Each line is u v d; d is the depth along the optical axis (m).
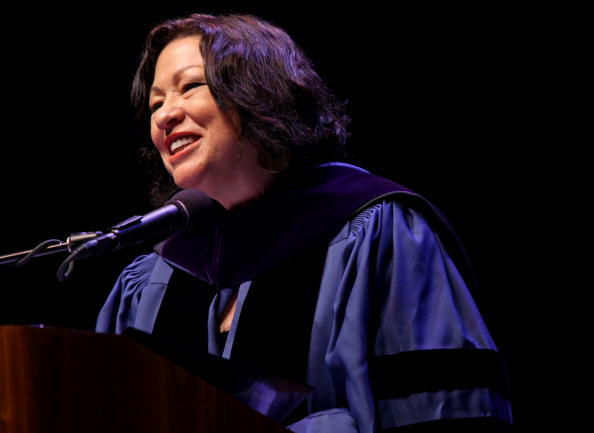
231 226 8.38
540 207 13.85
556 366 13.34
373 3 14.43
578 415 13.14
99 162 15.54
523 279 13.73
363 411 6.62
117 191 15.44
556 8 13.82
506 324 13.62
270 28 9.07
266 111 8.16
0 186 15.37
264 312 7.87
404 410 6.68
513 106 14.03
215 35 8.52
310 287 7.80
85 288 14.20
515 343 13.55
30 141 15.55
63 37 15.48
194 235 8.77
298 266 7.94
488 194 14.05
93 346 4.79
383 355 6.97
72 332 4.77
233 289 8.35
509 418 6.82
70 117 15.60
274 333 7.74
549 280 13.63
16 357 4.69
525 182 13.92
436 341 6.91
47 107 15.60
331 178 8.49
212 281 8.52
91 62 15.49
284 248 8.01
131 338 4.87
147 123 9.76
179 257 8.83
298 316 7.73
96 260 14.14
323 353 7.39
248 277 8.09
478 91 14.17
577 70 13.75
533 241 13.78
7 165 15.46
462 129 14.20
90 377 4.75
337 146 9.10
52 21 15.41
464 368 6.75
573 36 13.76
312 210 8.16
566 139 13.78
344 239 7.82
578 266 13.52
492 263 13.87
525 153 13.96
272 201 8.38
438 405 6.60
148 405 4.86
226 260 8.31
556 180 13.82
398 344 6.98
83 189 15.48
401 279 7.28
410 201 7.99
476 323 7.16
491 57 14.12
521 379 13.41
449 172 14.16
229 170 8.27
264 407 5.46
